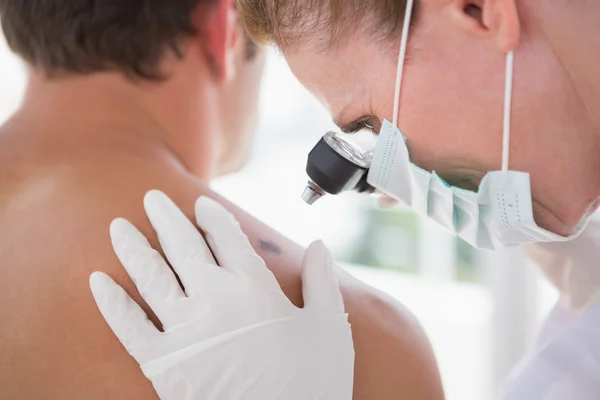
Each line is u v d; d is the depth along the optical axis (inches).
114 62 32.6
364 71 34.0
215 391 28.4
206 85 35.7
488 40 30.5
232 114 38.4
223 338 28.8
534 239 34.6
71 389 28.4
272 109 109.1
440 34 31.3
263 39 37.3
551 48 29.8
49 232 30.2
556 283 49.5
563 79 30.1
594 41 29.0
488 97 31.1
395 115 33.7
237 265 30.6
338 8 33.0
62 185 31.2
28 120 33.1
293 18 34.6
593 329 39.2
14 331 28.9
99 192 31.1
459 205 34.8
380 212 111.3
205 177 37.1
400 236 110.8
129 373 28.5
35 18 31.9
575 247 47.3
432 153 33.6
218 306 29.2
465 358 101.7
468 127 32.1
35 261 29.7
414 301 107.3
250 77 38.6
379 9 32.1
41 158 32.0
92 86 32.9
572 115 30.7
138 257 29.7
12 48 33.3
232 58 36.9
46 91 33.1
